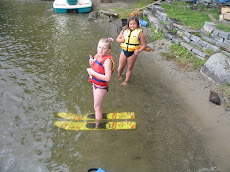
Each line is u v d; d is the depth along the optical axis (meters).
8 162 2.98
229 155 3.14
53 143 3.32
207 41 5.86
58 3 10.98
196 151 3.22
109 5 12.48
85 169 2.92
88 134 3.52
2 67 5.42
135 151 3.21
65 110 4.04
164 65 5.80
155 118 3.90
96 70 3.22
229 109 3.99
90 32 8.34
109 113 4.01
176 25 7.08
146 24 8.70
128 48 4.40
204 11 8.52
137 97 4.50
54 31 8.32
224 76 4.64
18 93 4.46
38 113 3.94
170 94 4.60
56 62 5.84
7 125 3.63
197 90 4.63
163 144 3.34
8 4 12.52
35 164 2.97
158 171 2.90
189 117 3.92
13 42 7.09
